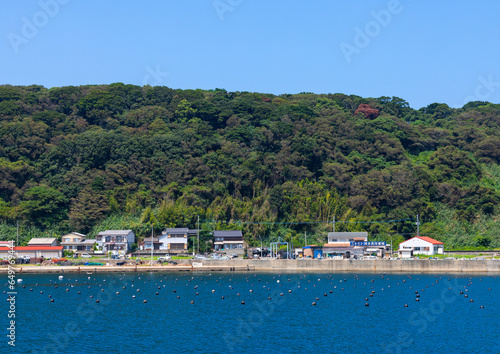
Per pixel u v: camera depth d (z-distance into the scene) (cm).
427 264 14375
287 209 18300
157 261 15425
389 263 14588
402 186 18912
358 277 13588
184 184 19262
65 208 17762
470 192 19188
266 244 17175
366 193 18638
